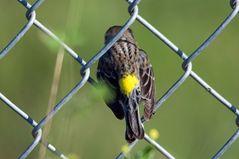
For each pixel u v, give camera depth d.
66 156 9.48
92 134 14.32
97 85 9.33
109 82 10.29
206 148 15.59
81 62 9.12
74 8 9.74
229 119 16.45
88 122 14.02
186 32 17.52
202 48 9.47
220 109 16.55
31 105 15.80
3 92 15.87
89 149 14.38
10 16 16.41
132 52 10.50
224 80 17.31
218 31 9.49
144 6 17.59
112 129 14.53
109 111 14.55
